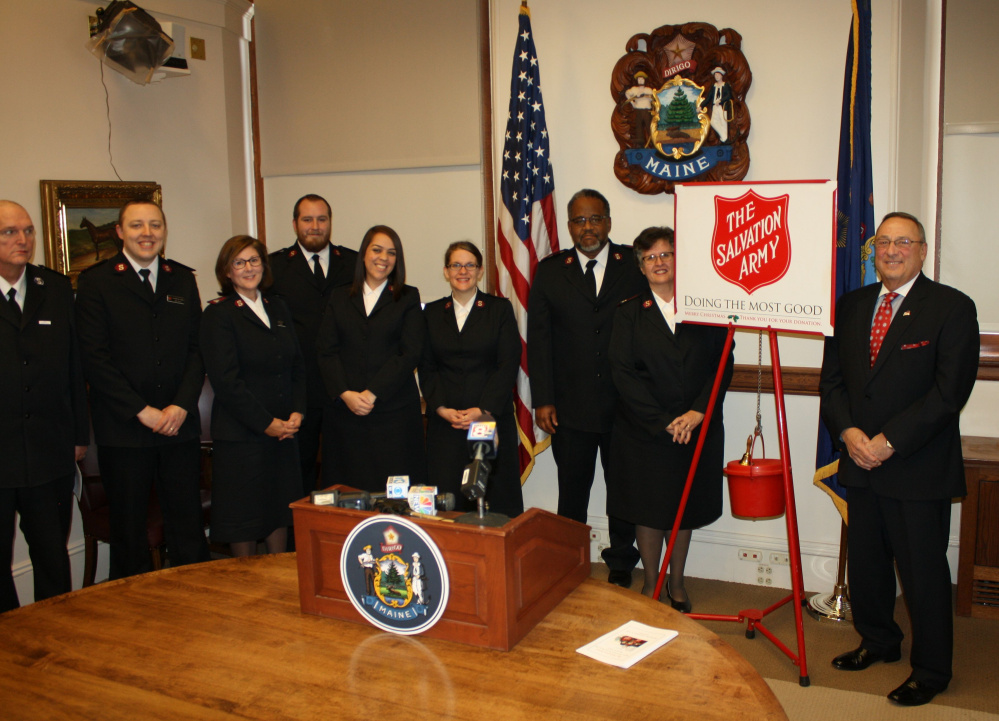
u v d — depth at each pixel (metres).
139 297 2.95
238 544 2.99
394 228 4.10
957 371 2.37
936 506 2.48
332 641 1.59
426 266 4.06
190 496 3.12
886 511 2.54
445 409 3.21
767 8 3.29
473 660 1.49
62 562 2.85
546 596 1.68
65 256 3.49
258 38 4.28
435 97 3.91
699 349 2.93
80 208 3.54
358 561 1.63
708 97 3.38
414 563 1.58
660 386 2.94
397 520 1.58
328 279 3.61
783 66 3.29
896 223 2.46
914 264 2.47
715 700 1.34
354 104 4.09
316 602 1.71
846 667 2.73
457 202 3.95
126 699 1.38
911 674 2.57
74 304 2.92
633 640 1.55
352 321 3.18
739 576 3.57
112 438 2.92
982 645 2.88
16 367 2.68
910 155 3.18
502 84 3.78
